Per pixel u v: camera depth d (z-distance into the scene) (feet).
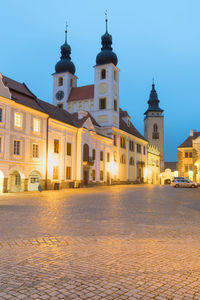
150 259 19.58
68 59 220.02
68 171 140.67
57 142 132.05
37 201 62.18
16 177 112.27
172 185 157.69
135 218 38.22
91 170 158.51
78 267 17.75
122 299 13.29
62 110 159.12
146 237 26.58
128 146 212.64
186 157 217.77
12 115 105.09
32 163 114.01
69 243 23.97
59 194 88.89
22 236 26.30
